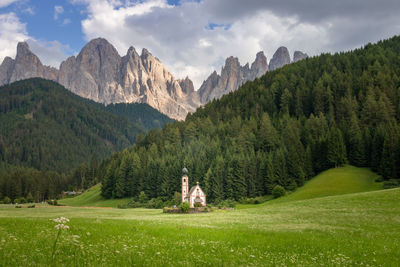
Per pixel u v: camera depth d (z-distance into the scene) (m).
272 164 117.94
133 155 163.25
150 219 46.53
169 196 131.25
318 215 43.72
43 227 22.62
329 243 23.84
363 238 26.84
